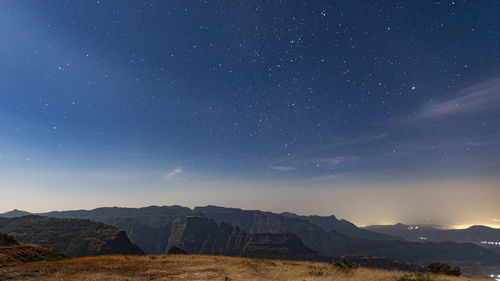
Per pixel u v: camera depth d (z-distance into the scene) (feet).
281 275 58.90
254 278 56.59
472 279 53.83
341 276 53.36
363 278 50.26
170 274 62.85
